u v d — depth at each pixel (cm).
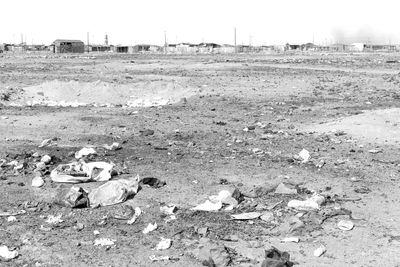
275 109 2202
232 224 927
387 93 2686
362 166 1275
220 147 1484
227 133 1692
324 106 2264
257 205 1010
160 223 932
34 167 1240
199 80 3228
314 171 1230
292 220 927
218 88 2906
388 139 1544
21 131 1705
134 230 908
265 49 11669
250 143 1541
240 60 5556
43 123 1848
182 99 2520
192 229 902
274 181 1146
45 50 12531
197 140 1584
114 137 1622
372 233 887
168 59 6012
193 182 1138
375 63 4831
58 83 2744
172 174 1196
